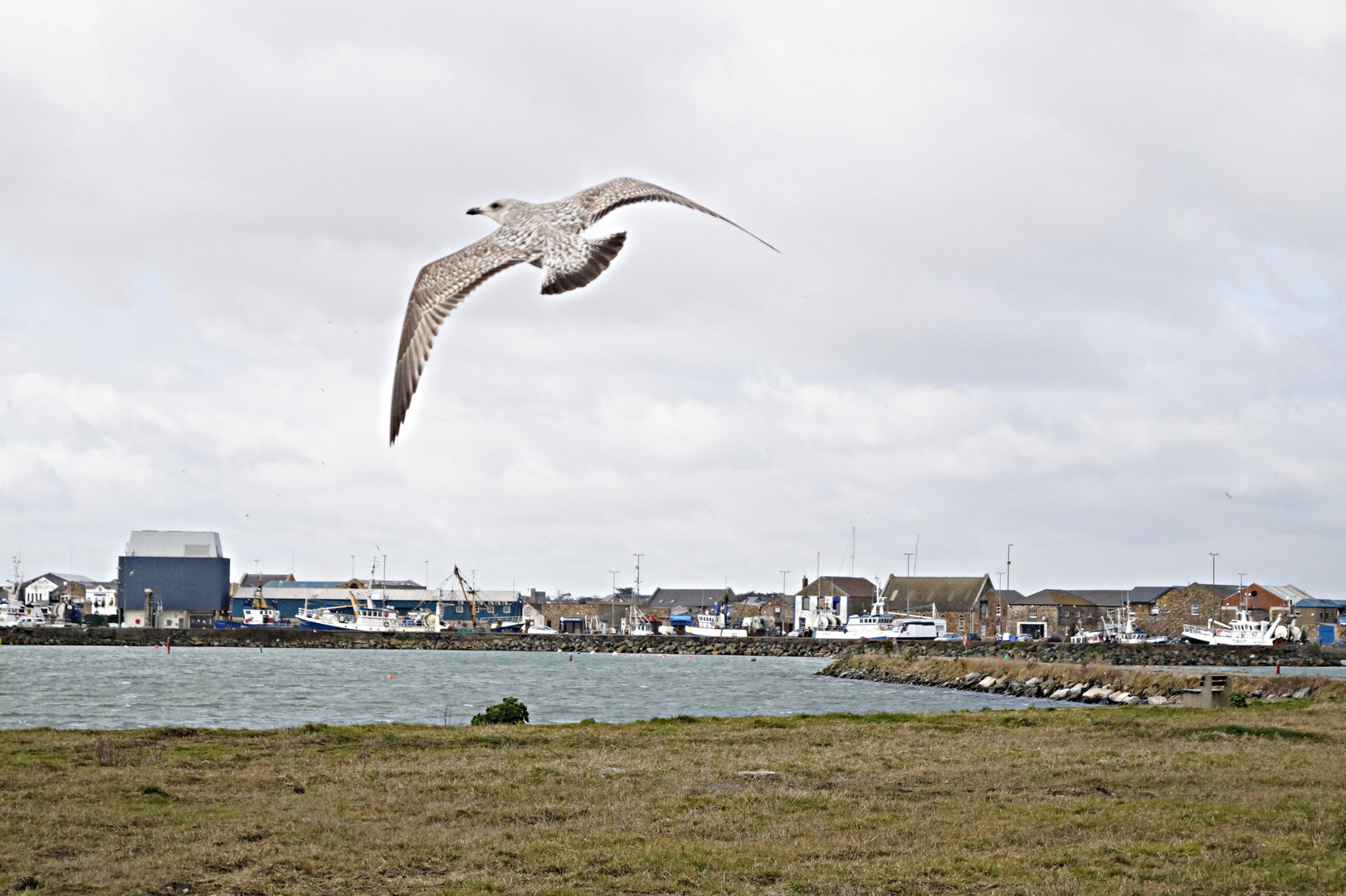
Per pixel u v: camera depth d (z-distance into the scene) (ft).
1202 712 137.28
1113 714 136.46
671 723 131.85
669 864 61.16
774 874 59.41
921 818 73.05
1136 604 634.43
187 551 648.38
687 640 599.16
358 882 57.57
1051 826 70.18
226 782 84.43
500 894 55.72
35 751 98.58
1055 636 629.10
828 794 81.15
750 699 268.62
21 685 283.79
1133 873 58.90
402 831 68.69
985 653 493.77
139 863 59.36
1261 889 56.03
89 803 74.43
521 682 328.08
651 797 79.87
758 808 76.13
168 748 102.27
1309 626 608.19
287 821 70.54
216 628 609.83
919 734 117.29
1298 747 103.60
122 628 587.68
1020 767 93.09
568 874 59.67
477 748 105.70
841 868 60.34
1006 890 56.18
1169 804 76.48
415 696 264.93
